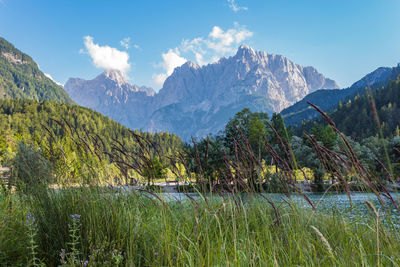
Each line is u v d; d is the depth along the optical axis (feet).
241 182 9.83
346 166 6.95
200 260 7.41
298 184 8.73
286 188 9.05
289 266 7.27
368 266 6.51
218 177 10.00
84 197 9.84
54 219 9.96
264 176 9.75
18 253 9.16
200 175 9.98
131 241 8.77
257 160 9.67
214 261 7.60
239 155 9.91
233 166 9.87
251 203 9.86
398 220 6.73
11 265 8.49
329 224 8.98
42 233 9.68
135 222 9.88
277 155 8.74
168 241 8.17
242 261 7.59
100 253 8.42
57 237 9.61
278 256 7.79
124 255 8.79
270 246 8.14
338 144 7.05
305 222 8.95
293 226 8.82
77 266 8.29
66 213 9.87
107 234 9.46
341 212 8.58
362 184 7.11
